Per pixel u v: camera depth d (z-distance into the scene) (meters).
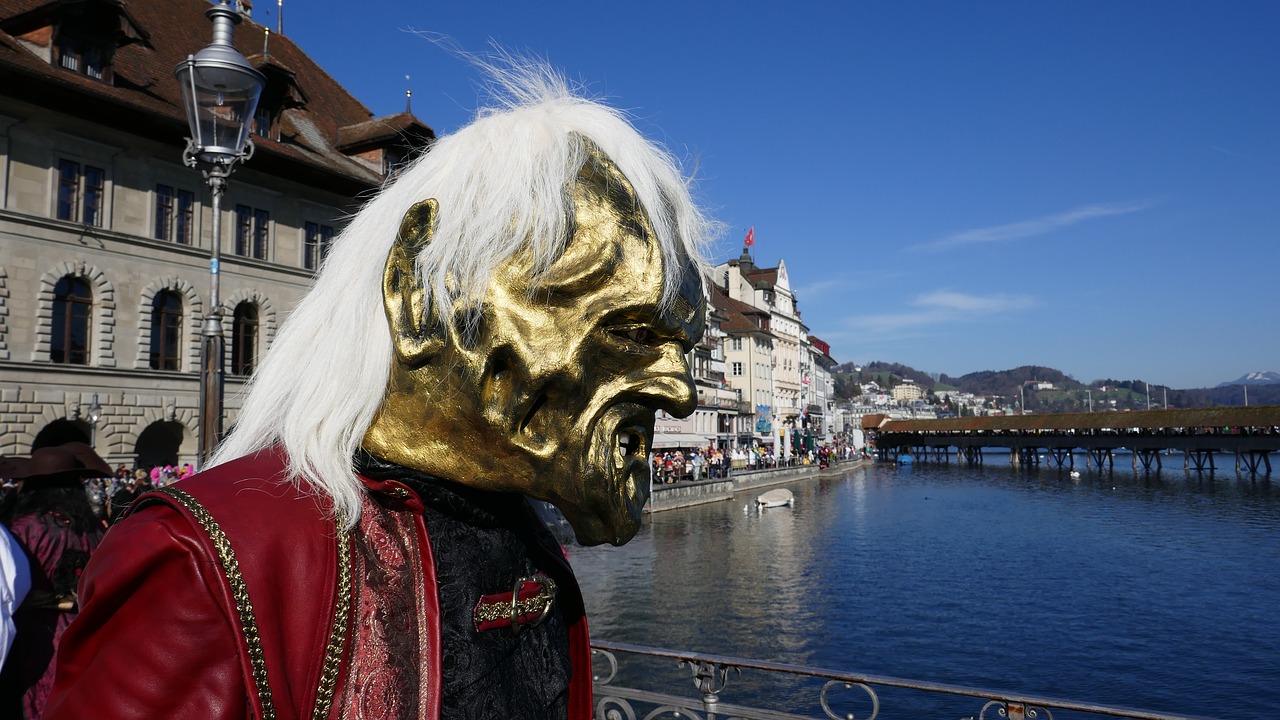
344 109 30.84
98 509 12.22
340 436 0.82
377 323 0.85
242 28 28.95
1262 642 14.73
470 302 0.77
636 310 0.78
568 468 0.77
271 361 0.92
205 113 5.79
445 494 0.86
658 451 41.28
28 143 19.00
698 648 13.91
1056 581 20.50
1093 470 80.94
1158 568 22.58
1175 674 12.87
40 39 19.16
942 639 14.79
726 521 33.06
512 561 0.97
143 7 24.91
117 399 20.50
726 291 75.00
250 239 23.98
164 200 21.95
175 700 0.67
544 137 0.83
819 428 104.88
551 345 0.75
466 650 0.85
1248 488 54.06
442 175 0.85
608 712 4.17
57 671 0.71
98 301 20.28
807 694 11.56
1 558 2.39
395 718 0.75
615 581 19.66
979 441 93.88
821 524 32.47
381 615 0.78
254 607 0.70
